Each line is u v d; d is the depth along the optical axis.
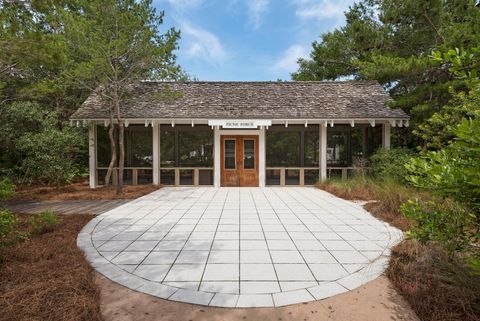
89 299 2.95
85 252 4.43
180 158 12.81
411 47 12.16
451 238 2.71
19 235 4.41
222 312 2.84
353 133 13.02
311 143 12.84
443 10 10.28
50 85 8.86
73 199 9.29
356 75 21.27
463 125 2.12
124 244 4.82
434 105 9.42
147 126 12.84
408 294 3.07
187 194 10.40
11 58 5.84
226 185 12.76
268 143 12.77
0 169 10.78
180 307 2.93
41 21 6.18
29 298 2.93
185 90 13.85
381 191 8.23
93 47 9.54
